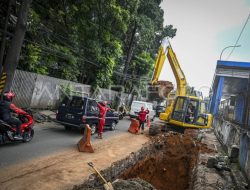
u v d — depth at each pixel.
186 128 17.11
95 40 23.97
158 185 9.67
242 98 20.50
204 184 6.66
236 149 9.80
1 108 8.28
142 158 10.40
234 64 26.02
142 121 17.56
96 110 13.47
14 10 14.79
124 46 33.25
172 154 12.27
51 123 14.45
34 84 16.73
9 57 11.88
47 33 18.84
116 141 12.45
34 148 8.77
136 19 27.97
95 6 21.94
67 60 22.02
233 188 6.65
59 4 20.34
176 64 17.86
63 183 6.02
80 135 12.44
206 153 11.05
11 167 6.59
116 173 7.68
